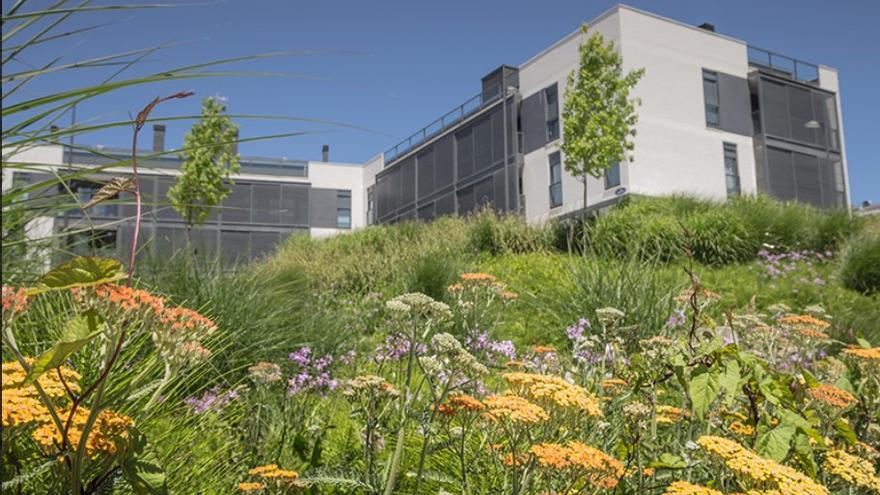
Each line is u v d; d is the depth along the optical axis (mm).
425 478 2281
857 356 2605
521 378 1663
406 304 2277
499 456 1976
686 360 1960
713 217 12812
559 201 22594
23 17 1341
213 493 2039
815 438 1781
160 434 2061
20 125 1503
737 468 1454
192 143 17578
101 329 1120
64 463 1217
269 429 2664
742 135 23156
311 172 36875
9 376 1248
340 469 1926
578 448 1536
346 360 5387
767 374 1943
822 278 10586
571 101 16750
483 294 4910
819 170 24828
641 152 20406
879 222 15023
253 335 4934
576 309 6715
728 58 23469
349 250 16250
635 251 7953
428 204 29969
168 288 5008
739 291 9453
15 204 2008
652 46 21625
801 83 25047
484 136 26312
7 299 1062
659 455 2006
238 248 34438
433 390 1988
